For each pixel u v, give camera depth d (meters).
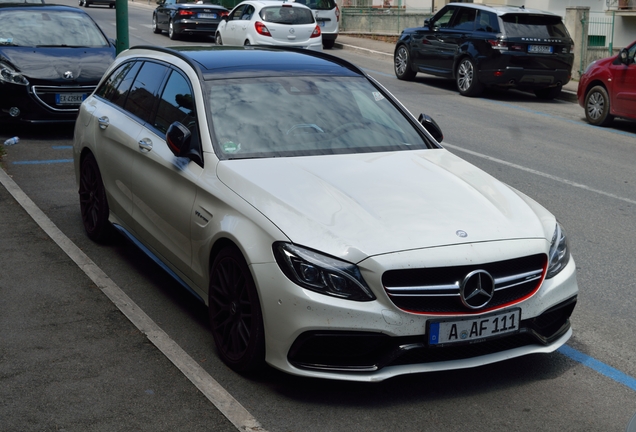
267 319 4.04
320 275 3.91
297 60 5.97
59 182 8.73
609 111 13.80
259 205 4.28
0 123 11.89
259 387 4.26
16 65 10.96
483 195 4.64
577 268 6.53
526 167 10.30
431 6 31.06
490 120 14.09
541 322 4.39
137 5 48.12
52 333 4.84
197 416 3.89
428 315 3.96
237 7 23.09
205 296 4.76
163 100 5.66
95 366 4.41
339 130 5.28
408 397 4.20
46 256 6.27
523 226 4.37
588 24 20.20
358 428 3.87
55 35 11.98
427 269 3.96
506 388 4.34
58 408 3.94
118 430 3.75
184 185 4.93
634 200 8.78
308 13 21.95
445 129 12.89
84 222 6.80
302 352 4.02
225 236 4.34
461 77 17.28
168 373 4.34
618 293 5.96
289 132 5.14
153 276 5.96
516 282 4.17
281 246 4.01
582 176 9.89
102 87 6.82
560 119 14.64
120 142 5.91
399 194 4.48
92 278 5.79
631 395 4.31
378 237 4.02
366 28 30.20
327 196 4.36
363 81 5.90
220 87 5.34
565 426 3.95
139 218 5.66
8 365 4.40
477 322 4.04
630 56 13.43
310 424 3.89
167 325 5.07
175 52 5.90
